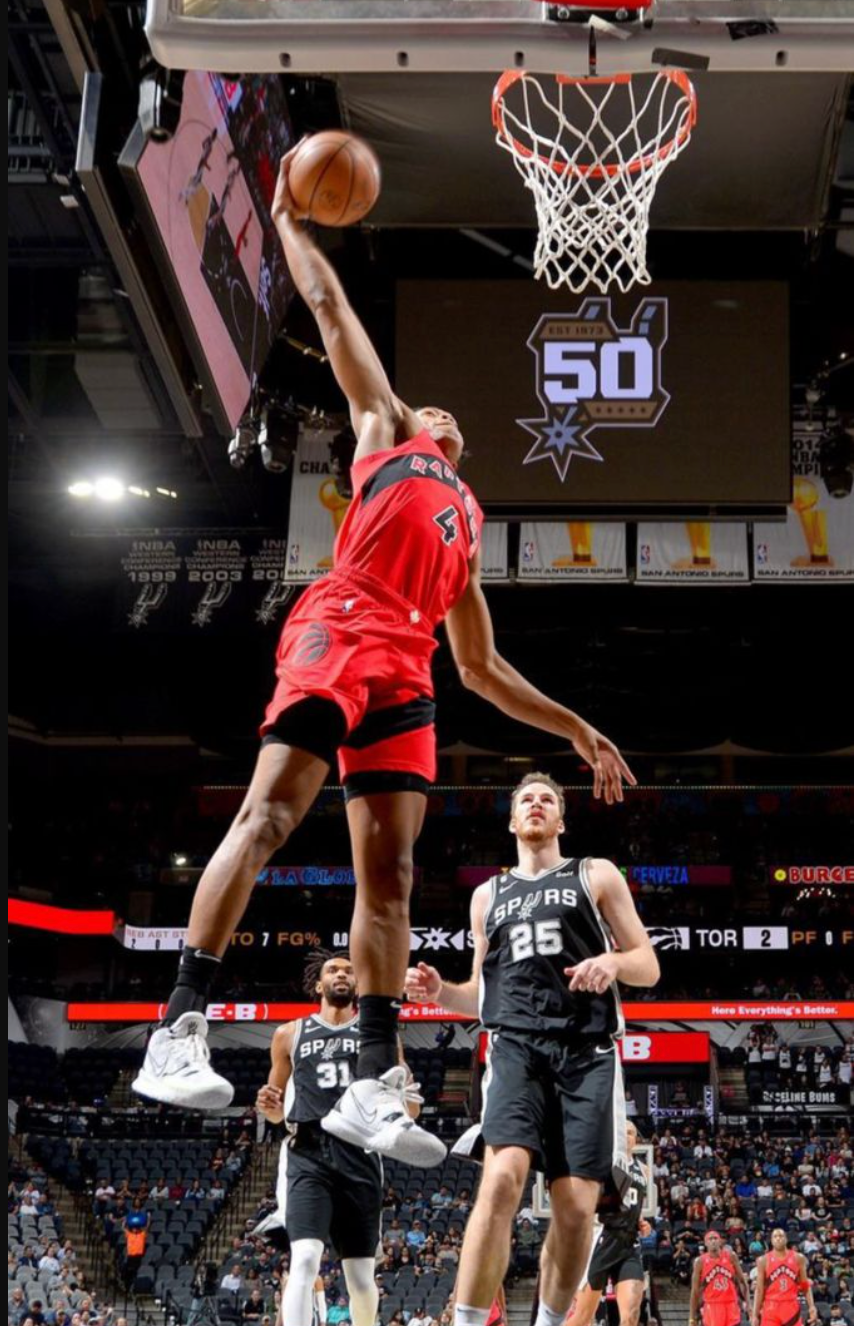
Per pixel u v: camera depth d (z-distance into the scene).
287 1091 5.81
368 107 13.03
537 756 32.22
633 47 4.39
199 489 23.14
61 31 10.05
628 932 4.32
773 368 15.91
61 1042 29.33
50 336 18.73
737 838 31.44
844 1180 23.19
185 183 10.84
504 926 4.39
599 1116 4.12
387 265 17.31
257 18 4.47
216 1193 22.94
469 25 4.41
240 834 2.67
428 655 3.04
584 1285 6.24
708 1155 24.12
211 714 30.44
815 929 29.53
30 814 31.42
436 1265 19.02
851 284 17.86
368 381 3.16
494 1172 4.02
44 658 30.11
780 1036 29.53
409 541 3.01
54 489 23.44
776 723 29.89
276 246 13.81
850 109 14.54
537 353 15.96
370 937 2.89
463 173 14.05
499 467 15.85
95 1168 24.02
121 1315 19.19
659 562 19.30
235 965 30.31
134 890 30.83
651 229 15.12
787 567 19.17
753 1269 19.06
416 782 2.96
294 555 19.08
